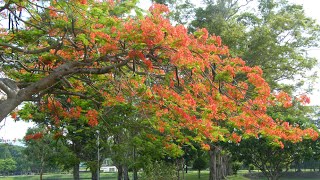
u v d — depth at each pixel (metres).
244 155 24.69
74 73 10.00
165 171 24.77
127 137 16.17
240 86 10.82
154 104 12.13
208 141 16.77
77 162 18.62
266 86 10.38
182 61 9.08
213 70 9.95
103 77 12.62
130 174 37.88
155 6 9.37
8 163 63.12
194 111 11.02
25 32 11.19
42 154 28.45
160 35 8.59
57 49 10.23
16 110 14.82
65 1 8.90
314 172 49.91
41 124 19.34
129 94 11.77
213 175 26.11
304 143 23.02
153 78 10.79
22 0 9.23
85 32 9.75
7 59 11.15
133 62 9.39
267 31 23.62
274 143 11.69
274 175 24.84
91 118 12.80
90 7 9.13
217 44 10.16
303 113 24.38
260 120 10.76
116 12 9.14
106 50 9.41
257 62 24.38
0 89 9.20
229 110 11.12
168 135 14.73
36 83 9.38
